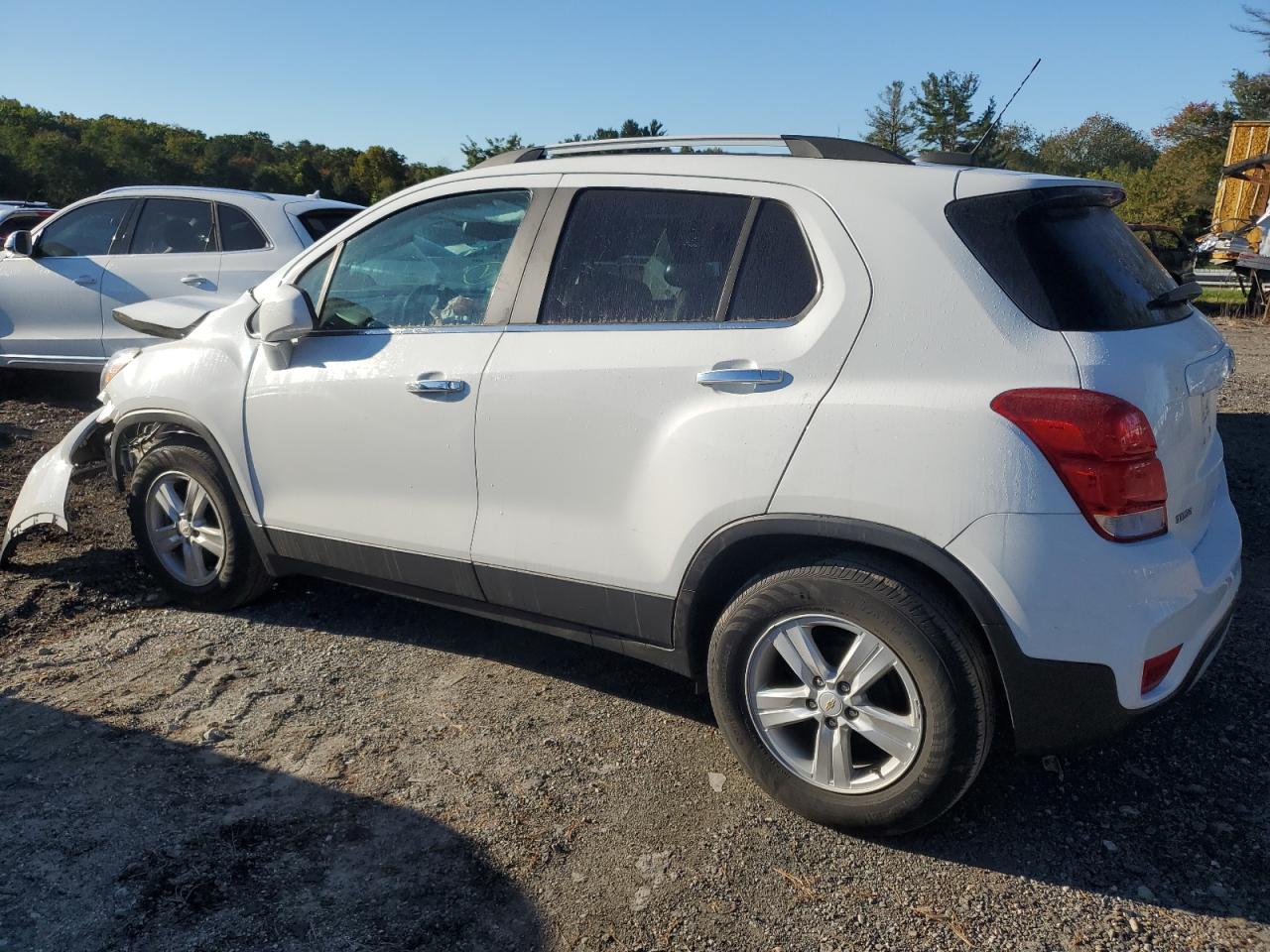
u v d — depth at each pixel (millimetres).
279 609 4445
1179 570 2555
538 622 3402
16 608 4359
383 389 3551
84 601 4477
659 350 2990
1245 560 4961
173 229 7984
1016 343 2535
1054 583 2463
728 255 2980
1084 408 2432
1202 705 3568
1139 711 2578
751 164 3068
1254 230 15672
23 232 8328
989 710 2623
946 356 2590
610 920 2549
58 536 5250
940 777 2641
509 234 3436
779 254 2900
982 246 2656
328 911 2555
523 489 3268
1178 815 2963
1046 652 2498
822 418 2684
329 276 3895
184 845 2793
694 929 2520
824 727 2797
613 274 3184
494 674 3859
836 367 2707
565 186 3359
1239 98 35750
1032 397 2473
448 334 3471
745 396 2805
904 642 2613
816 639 2865
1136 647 2486
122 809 2951
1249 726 3428
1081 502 2449
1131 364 2514
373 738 3385
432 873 2709
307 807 2986
